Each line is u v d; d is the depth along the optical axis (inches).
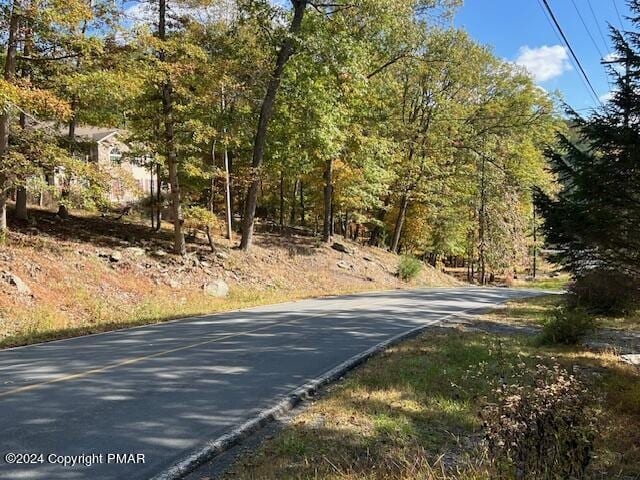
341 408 239.0
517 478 140.5
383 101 1180.5
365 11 915.4
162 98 711.7
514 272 1934.1
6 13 502.9
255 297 732.0
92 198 638.5
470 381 282.0
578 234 319.6
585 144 315.3
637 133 284.5
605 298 542.3
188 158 786.2
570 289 606.9
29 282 526.6
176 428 207.8
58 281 558.9
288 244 1066.7
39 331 444.5
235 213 1464.1
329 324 489.7
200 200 1147.9
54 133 618.8
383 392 263.3
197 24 718.5
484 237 1622.8
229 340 400.5
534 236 1728.6
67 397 246.2
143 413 225.1
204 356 341.7
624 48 296.7
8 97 468.1
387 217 1537.9
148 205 1050.7
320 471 168.9
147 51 637.3
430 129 1355.8
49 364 316.5
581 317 426.3
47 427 205.9
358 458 180.5
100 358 334.3
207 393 257.3
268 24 848.9
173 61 678.5
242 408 235.3
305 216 1672.0
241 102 881.5
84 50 543.5
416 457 171.6
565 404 154.7
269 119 912.3
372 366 322.0
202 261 796.6
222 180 936.9
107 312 542.6
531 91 1414.9
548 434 146.4
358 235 1707.7
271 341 398.6
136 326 483.8
